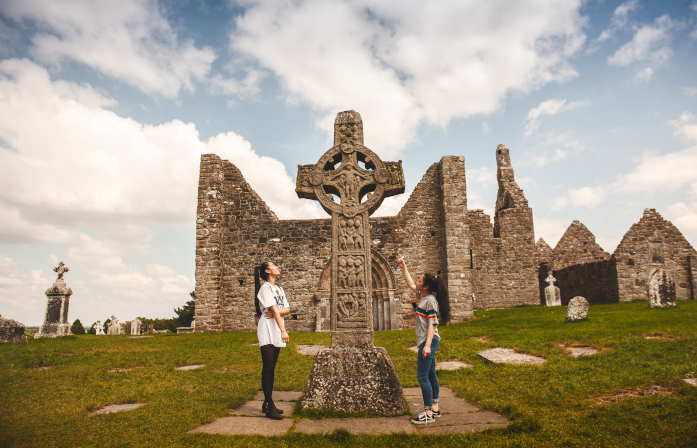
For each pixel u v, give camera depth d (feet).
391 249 61.41
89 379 21.88
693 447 10.89
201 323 59.36
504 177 89.61
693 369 18.80
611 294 74.95
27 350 33.24
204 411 15.16
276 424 14.14
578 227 97.45
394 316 59.16
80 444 11.71
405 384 21.83
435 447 11.70
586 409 15.01
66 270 52.65
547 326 39.19
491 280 77.66
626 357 23.13
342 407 15.51
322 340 41.09
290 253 61.52
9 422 13.82
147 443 11.81
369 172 18.88
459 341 34.63
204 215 62.03
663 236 75.41
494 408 15.99
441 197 62.23
